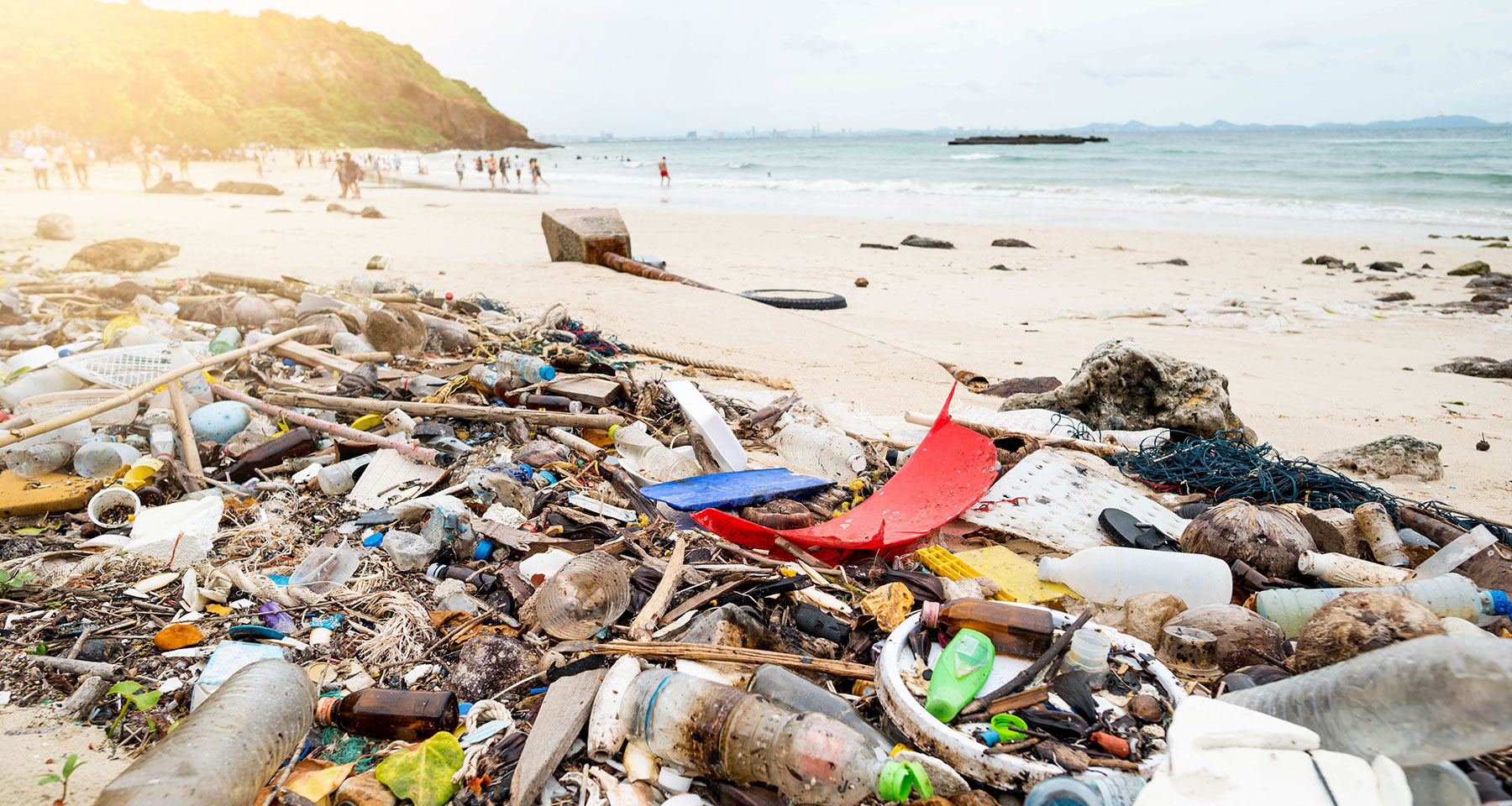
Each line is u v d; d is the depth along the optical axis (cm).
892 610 289
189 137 7362
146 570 329
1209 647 267
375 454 435
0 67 6494
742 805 215
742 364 749
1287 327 1039
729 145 18938
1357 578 326
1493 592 290
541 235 1772
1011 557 366
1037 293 1266
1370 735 192
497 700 266
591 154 13488
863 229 2147
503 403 544
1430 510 420
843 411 570
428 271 1202
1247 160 5425
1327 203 2880
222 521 376
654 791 226
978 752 205
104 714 253
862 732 231
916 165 5934
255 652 278
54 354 547
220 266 1163
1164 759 188
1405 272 1511
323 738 250
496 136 17412
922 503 405
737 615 286
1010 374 785
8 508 363
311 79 13888
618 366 678
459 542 353
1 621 294
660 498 396
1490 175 3712
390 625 298
